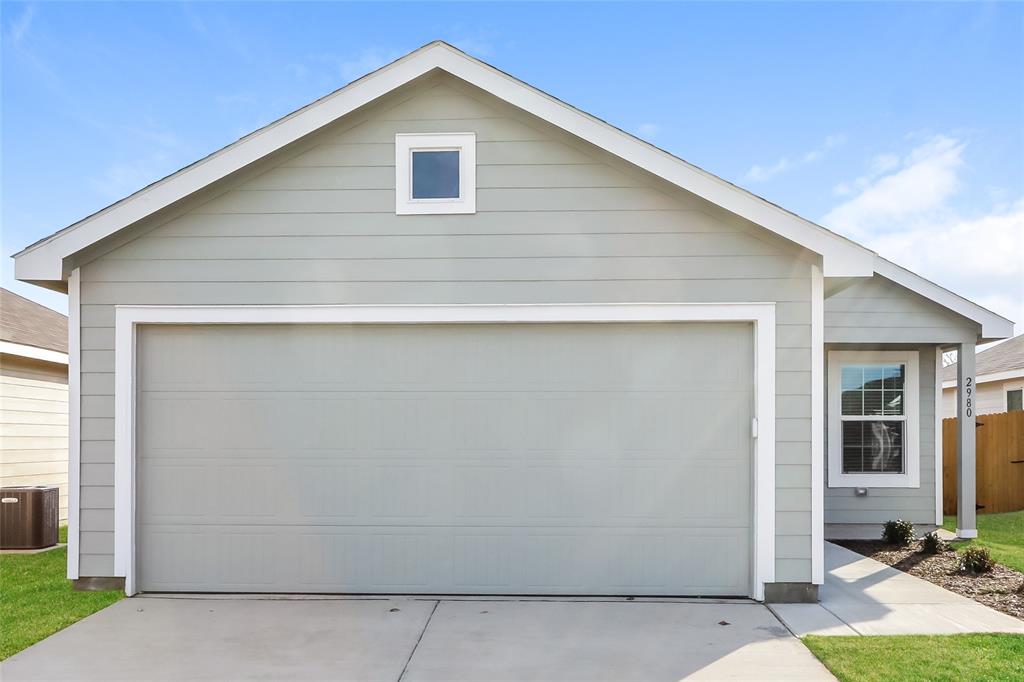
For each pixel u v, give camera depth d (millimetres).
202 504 6512
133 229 6496
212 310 6488
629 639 5207
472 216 6465
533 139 6484
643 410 6453
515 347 6512
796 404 6273
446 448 6480
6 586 6910
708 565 6367
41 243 6328
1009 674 4441
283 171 6539
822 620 5672
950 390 20953
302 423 6531
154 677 4508
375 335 6562
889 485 10125
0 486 10742
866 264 6105
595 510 6418
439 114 6527
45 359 11375
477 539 6438
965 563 7336
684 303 6355
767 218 6152
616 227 6422
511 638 5227
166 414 6562
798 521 6219
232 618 5730
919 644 5051
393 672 4570
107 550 6449
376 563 6445
